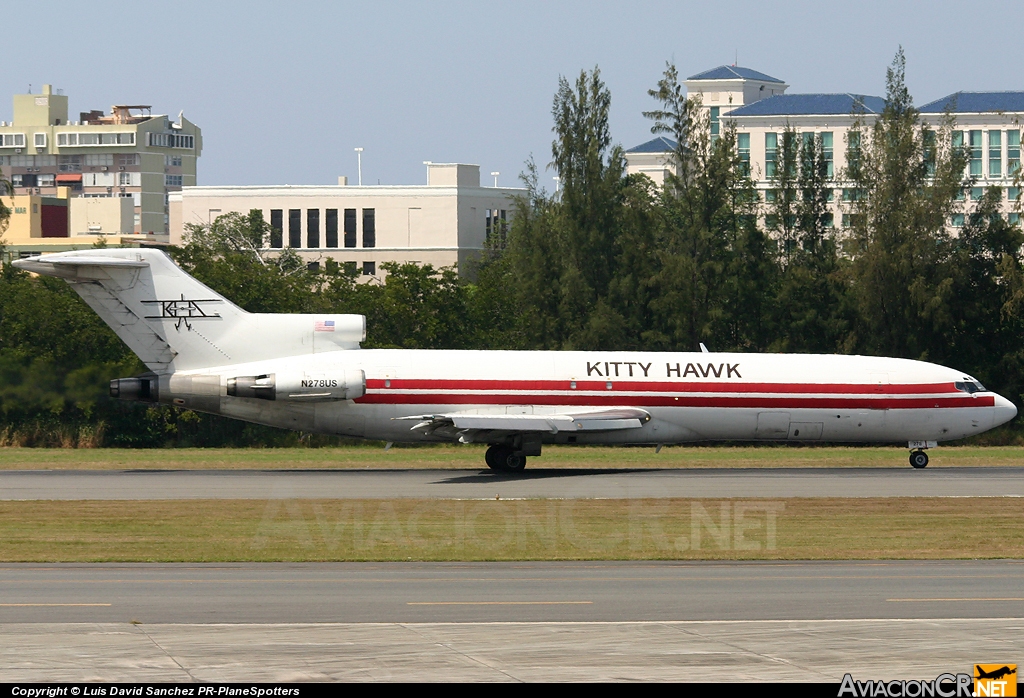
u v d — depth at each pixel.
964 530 111.75
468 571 87.50
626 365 171.75
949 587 80.00
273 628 64.88
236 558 94.12
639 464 182.25
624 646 60.91
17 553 96.50
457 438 167.88
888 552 98.12
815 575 85.38
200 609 71.00
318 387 163.25
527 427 160.38
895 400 175.88
